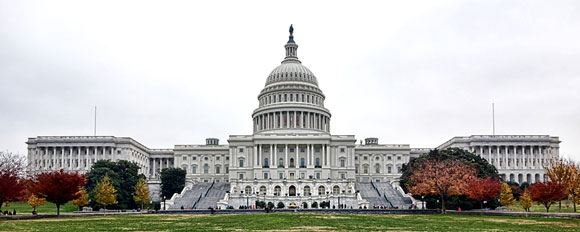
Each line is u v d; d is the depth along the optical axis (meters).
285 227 62.44
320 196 143.38
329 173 177.25
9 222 72.00
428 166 119.50
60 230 58.19
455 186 106.44
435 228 61.81
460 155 144.50
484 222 72.19
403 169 163.00
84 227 63.00
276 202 143.50
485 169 140.75
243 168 181.50
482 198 109.12
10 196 86.75
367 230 58.69
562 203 137.38
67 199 91.31
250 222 70.94
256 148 179.38
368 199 146.62
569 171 100.44
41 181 90.75
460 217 86.69
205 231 57.06
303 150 181.25
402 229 60.25
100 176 137.88
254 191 152.38
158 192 168.25
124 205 134.00
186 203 145.25
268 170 177.00
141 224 68.62
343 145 184.00
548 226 64.56
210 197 152.25
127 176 145.50
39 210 120.69
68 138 194.12
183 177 163.88
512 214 89.69
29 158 197.75
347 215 90.75
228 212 110.38
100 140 193.12
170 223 70.44
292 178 176.38
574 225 66.19
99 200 115.31
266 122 197.12
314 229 59.69
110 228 61.53
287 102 196.62
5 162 130.25
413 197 142.62
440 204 122.44
